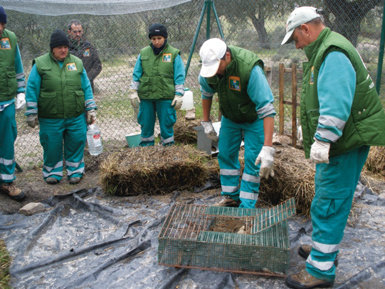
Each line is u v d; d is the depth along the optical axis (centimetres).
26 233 387
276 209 343
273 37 931
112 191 466
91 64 602
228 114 371
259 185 416
